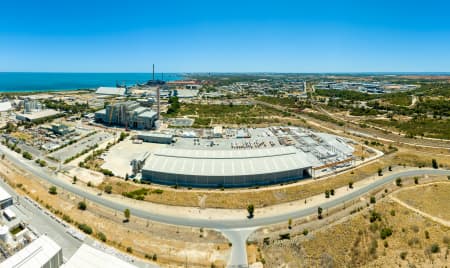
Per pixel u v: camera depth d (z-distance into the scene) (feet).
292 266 232.94
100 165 442.91
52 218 289.53
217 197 343.67
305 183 388.57
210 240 264.72
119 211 310.45
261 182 386.93
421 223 289.12
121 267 201.26
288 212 316.19
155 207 321.11
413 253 243.40
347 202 338.54
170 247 253.03
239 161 409.28
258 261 238.68
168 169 385.50
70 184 372.79
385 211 313.32
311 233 276.62
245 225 290.15
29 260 203.72
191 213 310.24
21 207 305.94
